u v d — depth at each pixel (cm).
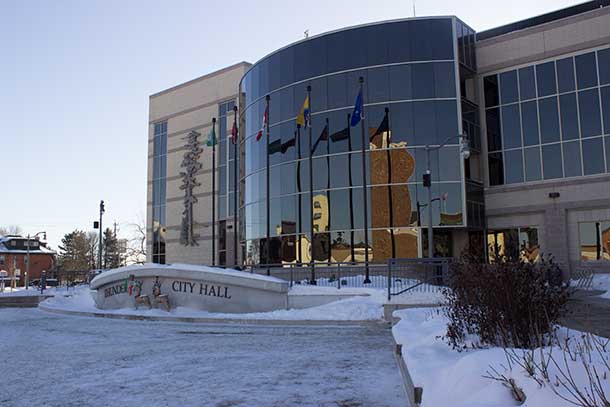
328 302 1927
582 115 3219
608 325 1016
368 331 1445
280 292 1955
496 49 3534
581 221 3172
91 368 900
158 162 5428
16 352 1127
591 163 3166
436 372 550
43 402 655
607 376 395
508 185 3400
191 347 1162
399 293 1794
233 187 4681
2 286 5738
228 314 1908
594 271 3039
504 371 459
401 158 3188
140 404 629
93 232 11600
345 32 3416
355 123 2803
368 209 3197
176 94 5325
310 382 739
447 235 3250
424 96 3225
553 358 450
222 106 4922
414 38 3294
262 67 3800
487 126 3519
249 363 919
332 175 3303
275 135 3612
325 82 3422
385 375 780
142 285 2206
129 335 1453
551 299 690
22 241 9625
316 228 3303
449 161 3156
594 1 3431
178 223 5131
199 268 2069
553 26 3362
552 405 360
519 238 3347
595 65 3203
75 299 2889
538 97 3369
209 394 674
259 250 3650
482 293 704
